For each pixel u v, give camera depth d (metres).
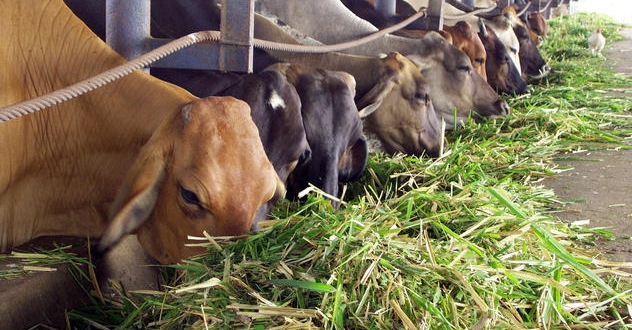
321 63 3.64
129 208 2.19
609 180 3.71
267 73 2.80
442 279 2.26
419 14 4.34
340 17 3.88
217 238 2.17
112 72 2.30
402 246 2.33
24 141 2.46
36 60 2.54
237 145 2.19
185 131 2.19
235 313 2.07
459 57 4.38
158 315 2.19
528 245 2.61
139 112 2.44
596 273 2.55
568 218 3.17
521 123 4.57
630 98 5.63
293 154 2.82
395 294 2.16
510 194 3.23
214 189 2.15
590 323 2.32
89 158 2.52
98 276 2.42
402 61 3.79
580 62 7.76
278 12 3.78
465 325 2.17
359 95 3.74
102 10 3.10
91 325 2.30
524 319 2.32
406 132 3.86
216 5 3.29
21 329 2.20
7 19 2.51
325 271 2.19
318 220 2.39
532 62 6.65
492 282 2.33
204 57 2.62
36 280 2.25
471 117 4.50
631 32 12.20
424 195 2.82
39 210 2.53
